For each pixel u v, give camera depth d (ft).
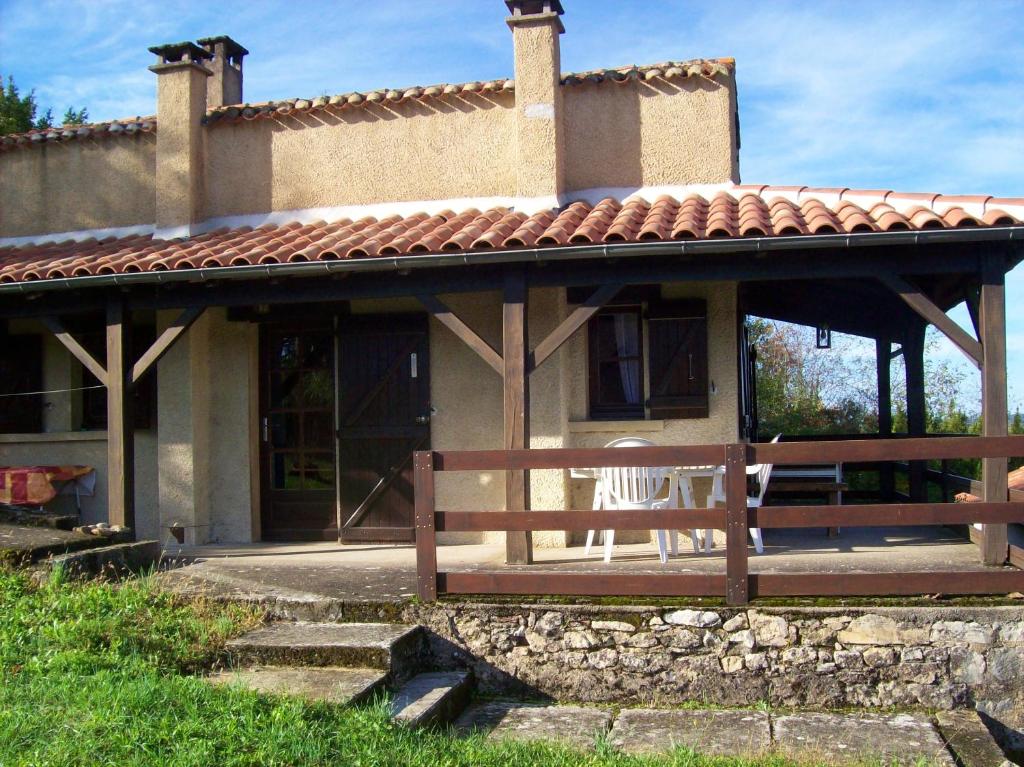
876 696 20.06
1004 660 19.77
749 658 20.39
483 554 28.17
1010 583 20.30
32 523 26.84
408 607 21.54
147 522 33.01
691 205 27.55
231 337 32.53
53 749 14.16
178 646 19.54
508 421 24.95
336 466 31.86
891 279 23.56
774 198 28.17
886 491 39.55
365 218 31.78
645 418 29.94
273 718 16.08
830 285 31.89
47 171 36.01
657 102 30.83
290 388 32.60
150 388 32.99
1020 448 20.53
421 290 26.09
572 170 31.24
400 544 30.94
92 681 16.94
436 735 17.43
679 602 20.80
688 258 24.58
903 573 20.52
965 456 20.62
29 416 34.53
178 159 33.58
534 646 21.06
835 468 31.78
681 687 20.56
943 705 19.89
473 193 31.91
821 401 76.69
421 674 20.86
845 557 25.27
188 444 31.65
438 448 31.01
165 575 24.64
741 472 20.81
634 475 25.43
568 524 21.45
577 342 30.40
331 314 31.73
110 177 35.35
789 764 16.53
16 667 17.63
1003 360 22.77
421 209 32.07
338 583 23.56
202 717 15.75
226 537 32.32
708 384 29.37
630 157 30.91
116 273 27.32
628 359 30.42
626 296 29.71
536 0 30.91
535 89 30.45
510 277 25.23
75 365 34.47
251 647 19.71
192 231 33.27
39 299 29.27
